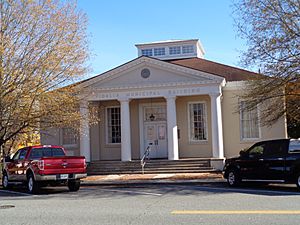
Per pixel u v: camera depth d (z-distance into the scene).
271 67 18.89
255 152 16.08
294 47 18.25
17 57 20.53
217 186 17.19
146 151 26.58
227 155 26.42
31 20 20.88
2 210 11.43
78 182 16.78
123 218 9.42
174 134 24.89
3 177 19.17
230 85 26.56
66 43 21.55
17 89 20.67
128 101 25.72
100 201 12.86
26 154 17.25
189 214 9.66
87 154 25.48
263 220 8.64
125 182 19.66
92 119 24.73
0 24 20.47
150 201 12.46
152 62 25.67
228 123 26.56
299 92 19.52
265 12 18.47
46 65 20.73
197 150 26.89
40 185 16.25
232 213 9.59
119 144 28.17
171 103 25.16
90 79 25.86
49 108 21.41
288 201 11.55
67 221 9.29
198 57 33.66
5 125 21.58
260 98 20.25
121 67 25.91
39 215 10.30
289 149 14.98
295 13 18.23
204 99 27.03
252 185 17.23
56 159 15.82
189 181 18.98
